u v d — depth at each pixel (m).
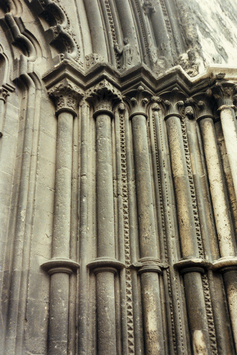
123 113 5.15
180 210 4.55
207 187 4.82
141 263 4.18
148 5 6.11
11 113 4.69
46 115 4.86
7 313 3.61
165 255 4.33
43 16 5.46
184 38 6.02
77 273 4.03
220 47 6.94
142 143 4.88
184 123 5.19
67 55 5.09
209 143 5.00
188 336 3.96
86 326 3.76
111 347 3.68
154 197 4.67
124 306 3.96
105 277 3.99
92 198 4.54
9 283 3.75
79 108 5.07
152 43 5.85
